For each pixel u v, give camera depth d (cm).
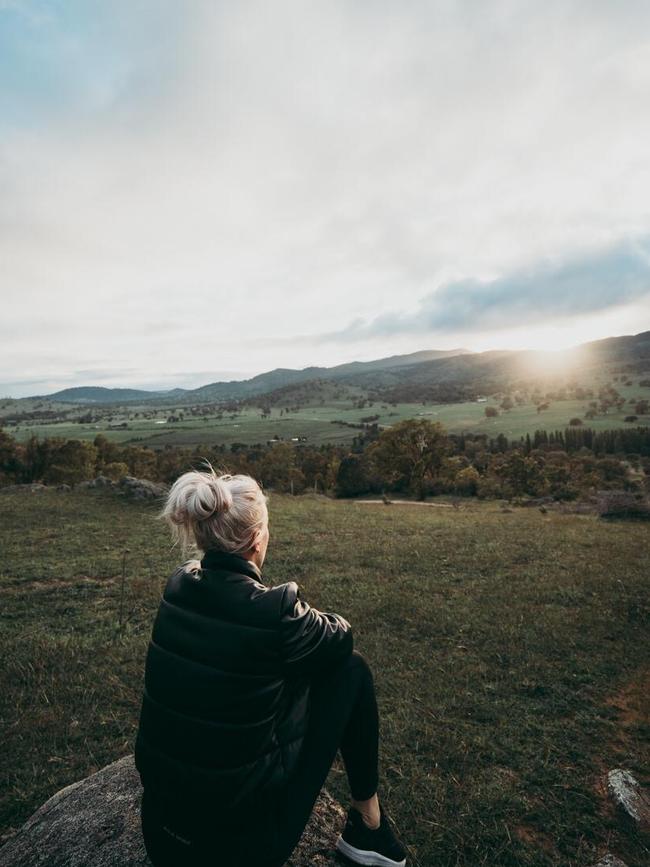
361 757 189
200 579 167
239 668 150
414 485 7138
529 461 7388
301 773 169
